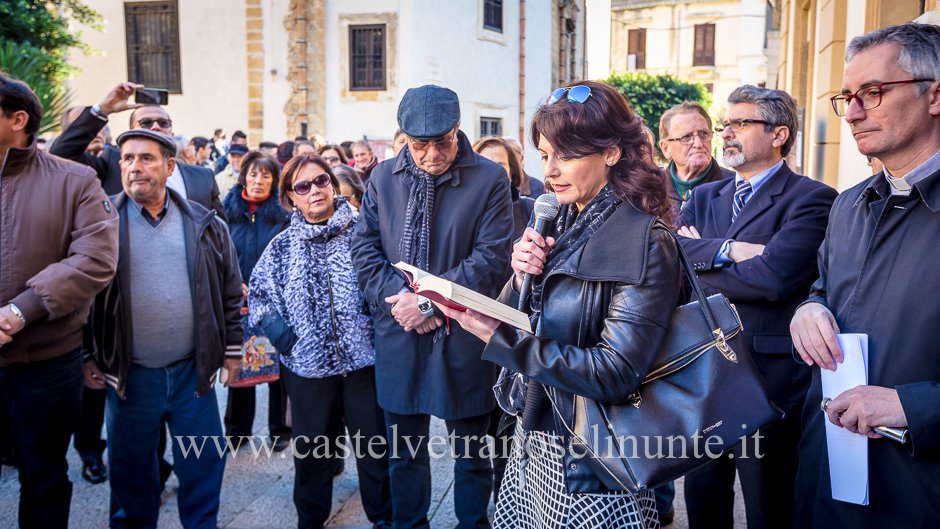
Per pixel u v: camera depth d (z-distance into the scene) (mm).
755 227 2877
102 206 3047
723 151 2986
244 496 4074
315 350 3402
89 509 3930
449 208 3227
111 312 3238
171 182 4621
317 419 3498
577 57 23344
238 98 14977
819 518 2041
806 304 2102
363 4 14383
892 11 4652
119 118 15484
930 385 1726
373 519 3613
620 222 1887
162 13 15133
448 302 1854
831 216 2152
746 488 2799
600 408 1872
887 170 1942
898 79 1837
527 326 1836
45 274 2832
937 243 1788
